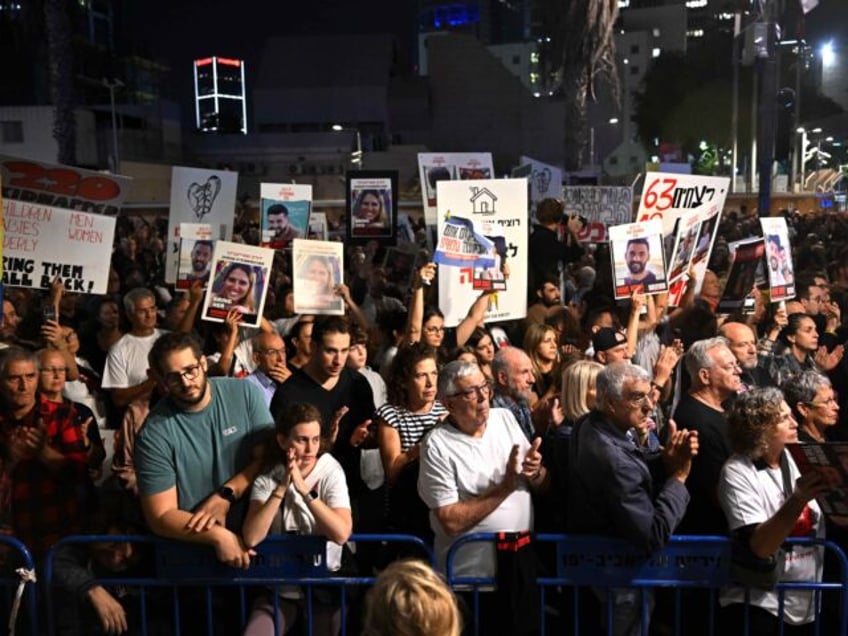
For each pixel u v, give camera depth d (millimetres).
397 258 9891
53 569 3781
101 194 5816
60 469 4203
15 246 5641
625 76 76375
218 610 3881
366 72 57219
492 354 6055
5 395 4129
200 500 3680
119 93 55094
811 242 13953
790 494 3693
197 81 168125
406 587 2225
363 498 4699
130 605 3977
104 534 4203
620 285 6281
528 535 3732
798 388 4574
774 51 11891
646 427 4562
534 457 3686
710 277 7383
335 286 6211
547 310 7551
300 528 3713
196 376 3604
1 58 43031
